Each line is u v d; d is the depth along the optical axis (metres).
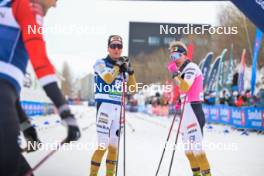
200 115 6.65
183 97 6.80
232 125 25.28
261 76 37.16
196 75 6.62
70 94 102.12
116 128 7.17
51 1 3.44
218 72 31.59
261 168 9.32
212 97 31.34
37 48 2.95
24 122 3.89
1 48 3.05
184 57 6.78
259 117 21.62
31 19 3.06
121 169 8.66
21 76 3.20
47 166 8.67
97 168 7.09
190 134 6.64
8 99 2.97
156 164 9.45
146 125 27.03
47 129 19.34
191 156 6.83
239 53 38.59
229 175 8.30
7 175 2.90
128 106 68.75
